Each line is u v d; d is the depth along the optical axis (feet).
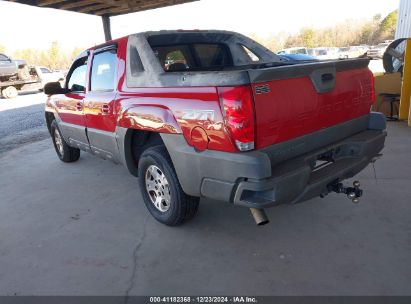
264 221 8.13
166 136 9.34
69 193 14.67
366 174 14.02
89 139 14.42
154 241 10.23
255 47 14.78
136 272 8.84
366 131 10.70
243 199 7.97
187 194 9.73
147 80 10.23
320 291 7.72
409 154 16.19
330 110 9.22
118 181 15.75
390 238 9.50
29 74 70.13
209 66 13.65
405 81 22.13
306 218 10.93
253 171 7.49
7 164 20.26
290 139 8.38
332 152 9.70
